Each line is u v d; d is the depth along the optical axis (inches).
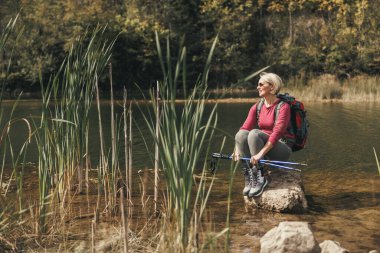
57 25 976.3
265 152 167.2
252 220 150.6
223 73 1079.0
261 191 164.9
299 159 254.8
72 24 979.3
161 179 205.6
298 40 1133.7
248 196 168.1
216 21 1111.6
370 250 123.6
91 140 321.4
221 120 453.1
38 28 969.5
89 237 129.0
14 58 948.6
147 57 1047.6
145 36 1029.8
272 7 1176.2
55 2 1011.3
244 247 124.3
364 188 192.1
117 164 155.4
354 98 704.4
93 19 984.3
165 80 105.3
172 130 104.4
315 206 168.6
